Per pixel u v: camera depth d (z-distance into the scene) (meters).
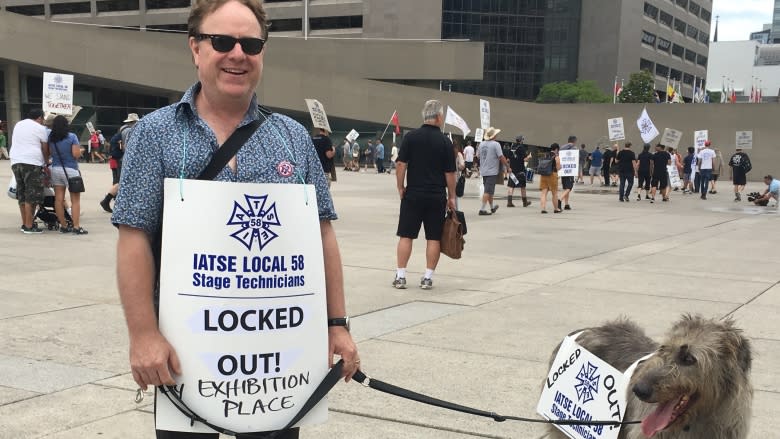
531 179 34.25
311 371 2.39
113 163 16.02
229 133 2.41
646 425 2.82
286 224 2.31
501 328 6.32
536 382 4.90
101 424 4.04
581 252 11.05
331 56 52.97
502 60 94.00
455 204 8.05
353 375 2.72
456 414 4.34
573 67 96.12
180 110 2.37
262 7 2.45
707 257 10.66
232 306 2.25
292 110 47.34
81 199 17.27
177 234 2.22
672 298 7.62
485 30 92.56
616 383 3.23
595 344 3.54
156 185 2.28
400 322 6.52
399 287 8.05
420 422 4.22
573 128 46.41
